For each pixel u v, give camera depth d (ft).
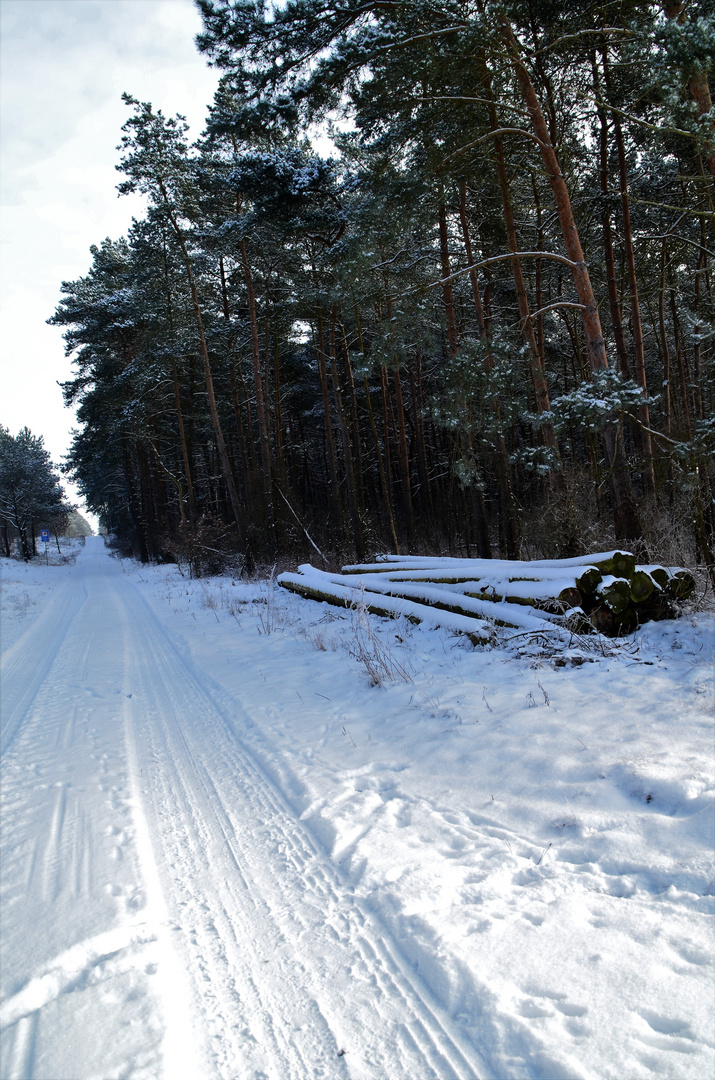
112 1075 5.82
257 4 30.48
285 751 15.05
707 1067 5.54
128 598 61.87
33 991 7.02
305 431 125.08
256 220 62.85
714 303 41.52
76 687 23.44
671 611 22.85
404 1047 6.20
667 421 31.40
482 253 57.00
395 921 8.14
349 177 55.21
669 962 6.94
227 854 10.39
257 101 35.42
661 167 48.57
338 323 65.87
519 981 6.85
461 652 22.15
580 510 36.94
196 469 130.11
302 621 34.81
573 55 37.04
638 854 9.12
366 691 19.57
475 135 37.09
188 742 16.34
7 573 106.11
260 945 7.98
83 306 96.32
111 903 8.83
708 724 13.01
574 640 20.03
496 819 10.76
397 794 12.32
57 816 11.92
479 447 47.24
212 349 84.58
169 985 7.22
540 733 13.84
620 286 55.72
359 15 31.30
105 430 114.52
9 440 175.63
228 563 79.71
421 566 37.11
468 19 28.96
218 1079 5.90
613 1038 5.97
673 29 23.24
